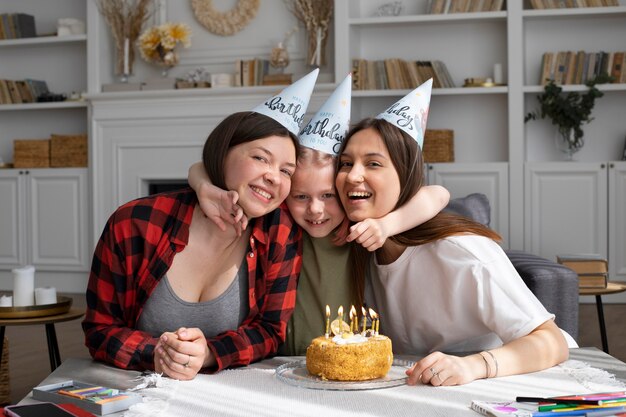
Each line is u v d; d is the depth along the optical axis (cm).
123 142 584
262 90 556
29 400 117
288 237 160
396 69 555
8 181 613
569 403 106
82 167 600
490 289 147
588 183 526
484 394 117
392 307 164
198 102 569
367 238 149
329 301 168
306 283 171
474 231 156
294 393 119
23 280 268
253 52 592
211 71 600
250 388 124
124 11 601
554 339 139
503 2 558
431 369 124
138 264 149
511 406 106
